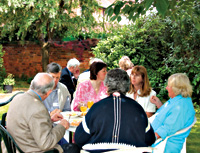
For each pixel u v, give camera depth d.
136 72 3.12
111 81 1.86
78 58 12.52
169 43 7.11
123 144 1.74
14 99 2.19
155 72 7.25
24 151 2.06
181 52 7.05
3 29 10.27
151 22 6.99
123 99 1.81
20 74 13.69
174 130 2.37
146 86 3.13
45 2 8.38
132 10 3.13
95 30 11.53
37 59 13.48
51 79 2.26
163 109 2.52
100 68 3.27
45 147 2.01
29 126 2.02
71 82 4.55
